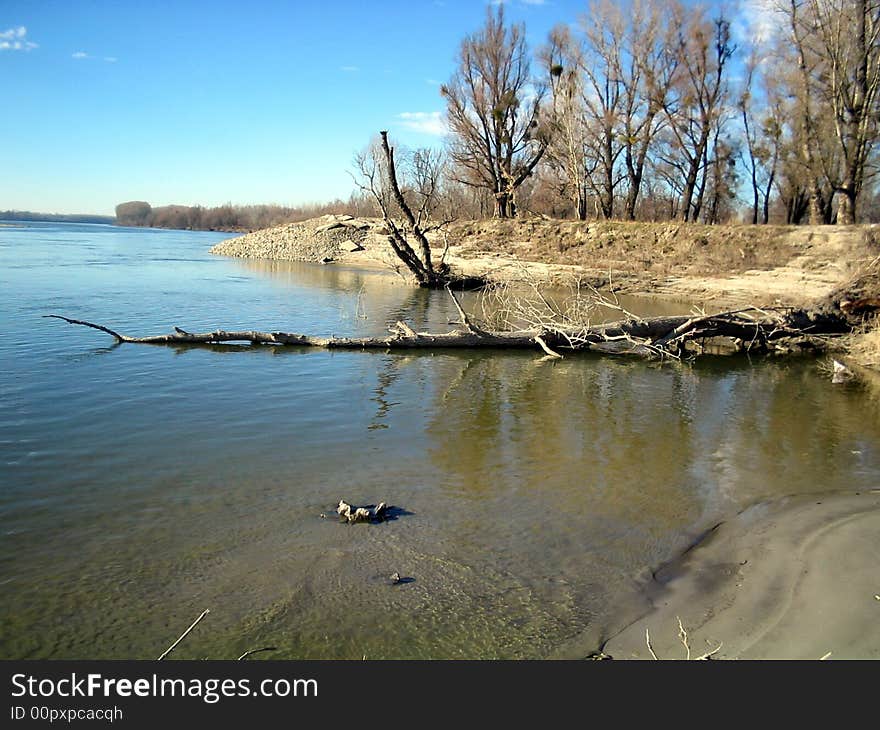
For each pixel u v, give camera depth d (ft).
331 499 25.93
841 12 94.89
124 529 22.99
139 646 16.98
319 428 34.68
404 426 35.53
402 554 21.76
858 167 102.12
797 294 81.25
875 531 23.04
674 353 57.93
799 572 20.54
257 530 23.13
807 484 28.68
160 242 243.81
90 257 149.28
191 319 68.23
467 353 56.29
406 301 89.30
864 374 51.26
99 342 54.34
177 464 29.04
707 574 20.99
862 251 84.64
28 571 20.18
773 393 45.01
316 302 85.20
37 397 38.40
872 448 33.63
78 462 28.89
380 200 101.86
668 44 125.59
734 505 26.45
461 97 150.51
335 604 18.84
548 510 25.54
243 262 151.64
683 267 99.19
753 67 126.93
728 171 142.41
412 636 17.53
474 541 22.84
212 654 16.72
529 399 42.11
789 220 141.59
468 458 30.96
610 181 144.87
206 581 19.85
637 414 39.24
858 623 17.43
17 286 87.66
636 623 18.30
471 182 165.78
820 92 107.24
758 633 17.52
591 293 93.50
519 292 93.30
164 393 40.27
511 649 17.10
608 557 22.02
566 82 138.92
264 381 44.09
